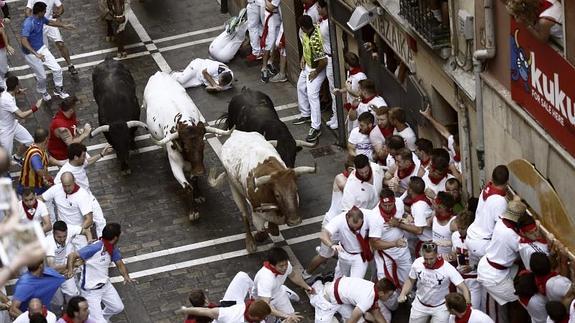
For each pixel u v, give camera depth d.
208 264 15.39
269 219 13.98
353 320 11.97
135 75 22.30
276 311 12.28
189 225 16.48
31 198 13.97
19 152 18.52
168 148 16.25
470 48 12.23
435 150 13.02
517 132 11.11
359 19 15.50
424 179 13.31
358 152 14.86
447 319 11.62
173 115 16.22
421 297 11.71
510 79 11.00
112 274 15.36
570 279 10.41
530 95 10.49
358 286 11.97
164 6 25.22
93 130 19.42
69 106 17.06
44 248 2.62
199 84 21.25
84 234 14.43
